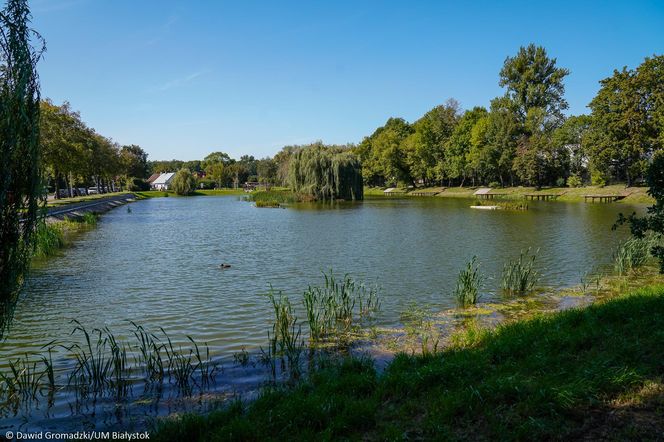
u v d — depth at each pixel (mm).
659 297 9867
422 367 7277
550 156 71000
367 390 6828
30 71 5918
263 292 15641
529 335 8477
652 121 55219
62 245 27562
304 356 9531
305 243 27359
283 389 7621
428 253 23250
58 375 8797
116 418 6910
